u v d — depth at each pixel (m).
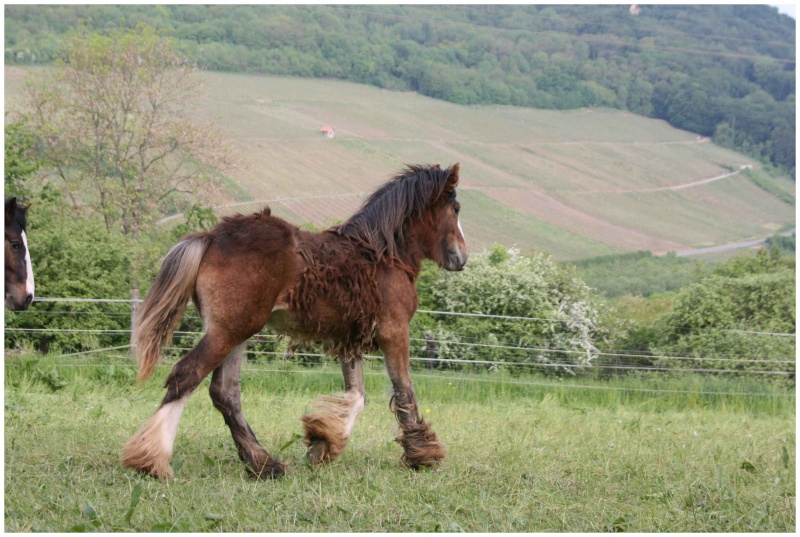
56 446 5.46
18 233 5.70
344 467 5.59
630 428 8.14
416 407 5.88
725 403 11.48
